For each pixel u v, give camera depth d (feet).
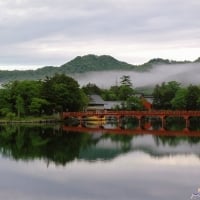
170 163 269.03
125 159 286.87
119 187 210.59
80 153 317.83
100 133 477.77
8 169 256.73
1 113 651.25
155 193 199.00
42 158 295.89
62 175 238.68
